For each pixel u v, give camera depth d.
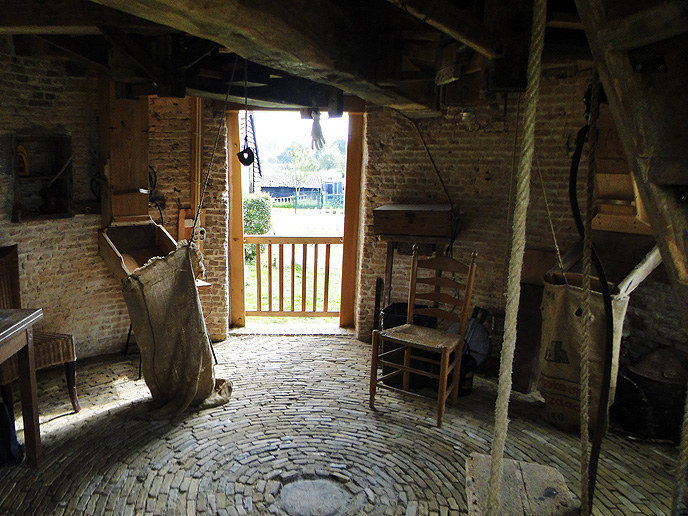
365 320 5.95
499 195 5.21
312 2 2.62
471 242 5.41
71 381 4.10
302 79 4.52
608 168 4.10
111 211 4.91
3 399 3.61
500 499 2.00
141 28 3.44
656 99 0.84
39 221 4.69
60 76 4.71
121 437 3.80
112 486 3.24
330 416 4.20
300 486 3.29
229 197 6.00
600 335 3.79
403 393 4.26
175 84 3.74
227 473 3.40
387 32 3.36
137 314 3.90
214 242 5.74
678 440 3.87
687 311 0.91
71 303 5.05
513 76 3.06
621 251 4.02
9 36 4.32
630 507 3.16
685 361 4.09
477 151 5.26
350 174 5.98
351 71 3.13
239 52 2.62
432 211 4.91
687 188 0.86
